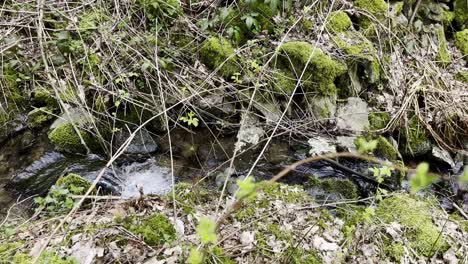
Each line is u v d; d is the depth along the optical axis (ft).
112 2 14.28
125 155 12.06
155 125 12.72
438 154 13.39
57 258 8.04
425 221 10.09
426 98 13.99
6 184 10.95
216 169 11.84
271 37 14.11
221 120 13.01
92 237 8.60
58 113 12.58
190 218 9.42
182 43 13.78
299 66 13.35
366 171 12.07
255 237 9.02
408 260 9.14
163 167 11.89
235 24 14.02
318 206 10.12
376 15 15.47
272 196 10.29
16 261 7.98
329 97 13.44
